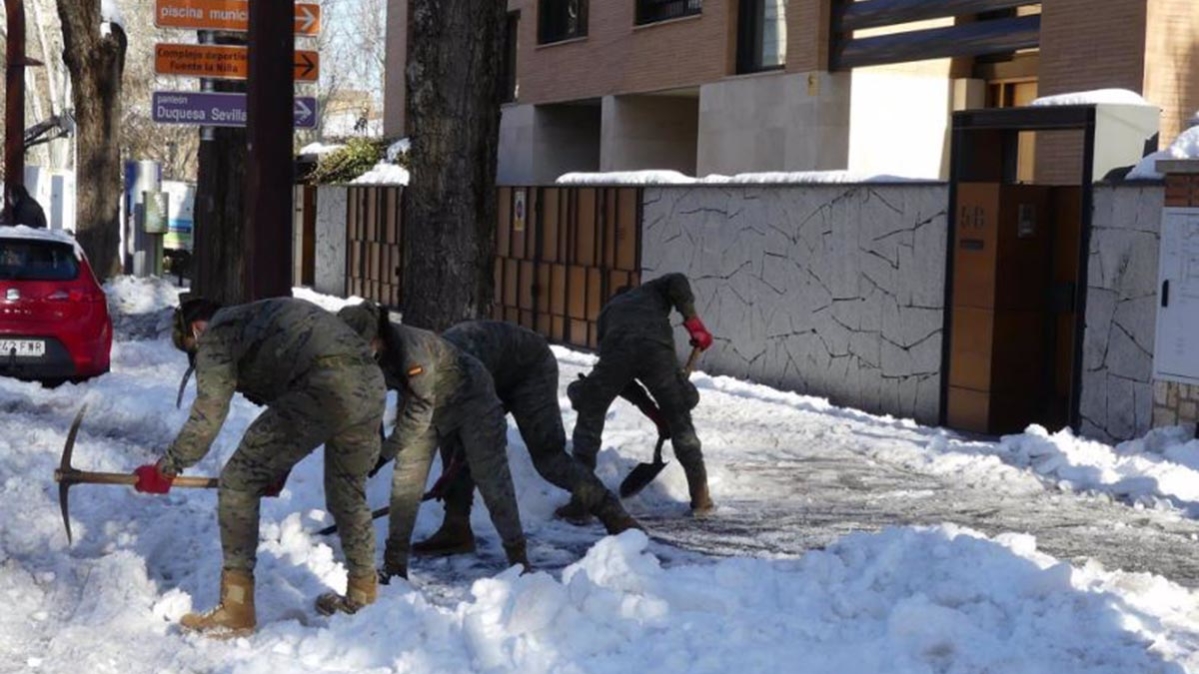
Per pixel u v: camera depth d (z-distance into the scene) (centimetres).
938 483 1139
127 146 5859
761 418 1468
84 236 2709
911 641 620
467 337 827
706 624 648
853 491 1101
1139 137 1334
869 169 2214
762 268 1752
